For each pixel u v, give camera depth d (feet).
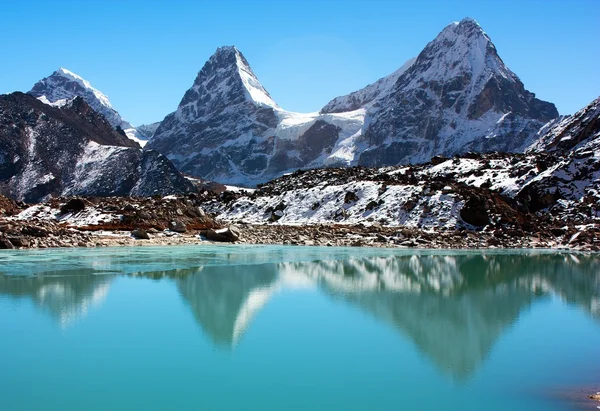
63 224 156.15
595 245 141.38
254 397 37.91
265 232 167.73
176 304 63.87
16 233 131.85
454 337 51.75
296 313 60.39
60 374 41.91
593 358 45.73
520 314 61.41
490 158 257.55
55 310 60.54
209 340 50.03
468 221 172.86
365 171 263.08
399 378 41.55
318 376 41.52
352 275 87.76
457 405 36.94
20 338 50.31
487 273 92.43
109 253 116.26
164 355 46.24
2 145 634.02
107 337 50.65
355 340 50.39
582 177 206.18
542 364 44.57
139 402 37.11
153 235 152.25
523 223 170.91
